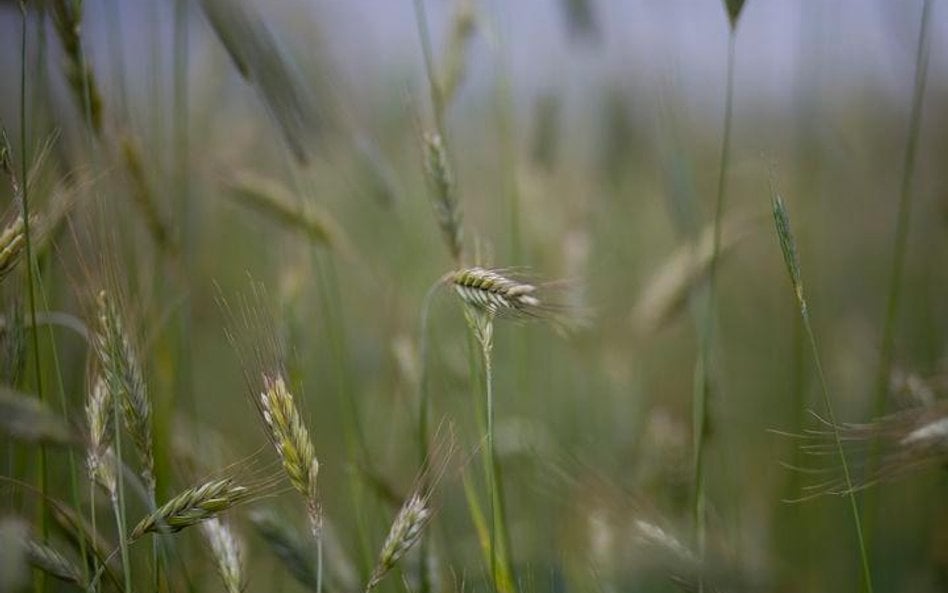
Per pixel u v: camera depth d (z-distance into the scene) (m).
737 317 2.49
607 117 2.31
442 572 1.63
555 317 1.47
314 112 1.60
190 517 1.33
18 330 1.41
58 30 1.47
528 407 1.84
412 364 1.69
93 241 1.42
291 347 1.63
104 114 1.54
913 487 1.85
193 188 1.97
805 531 1.79
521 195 1.99
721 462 1.78
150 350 1.59
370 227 2.27
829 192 2.49
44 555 1.33
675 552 1.46
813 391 2.00
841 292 2.45
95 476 1.35
